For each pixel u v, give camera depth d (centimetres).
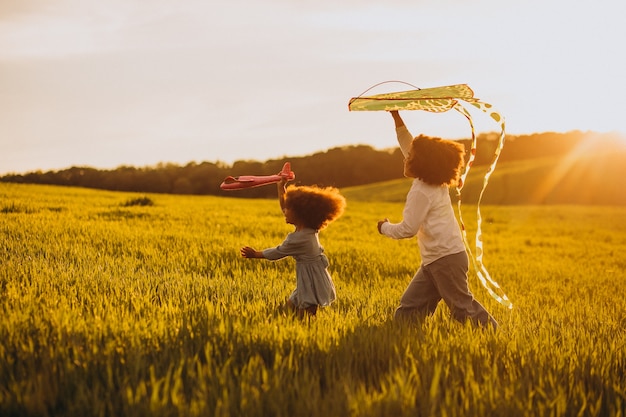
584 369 492
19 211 1916
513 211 4828
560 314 888
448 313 737
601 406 430
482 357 498
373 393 392
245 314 571
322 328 530
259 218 2488
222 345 467
